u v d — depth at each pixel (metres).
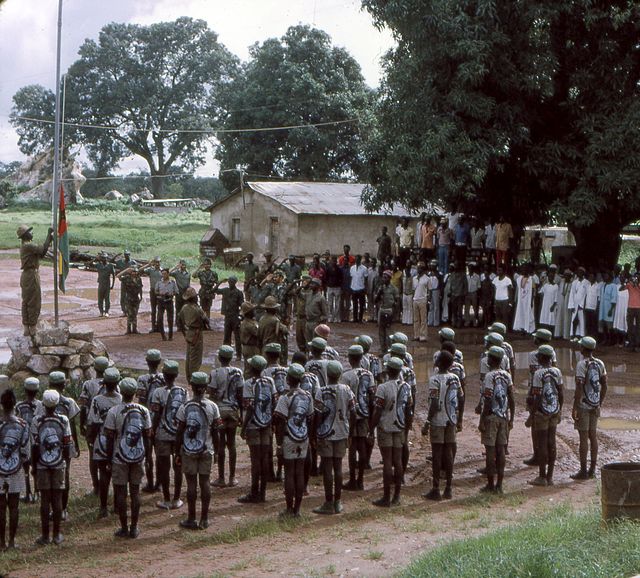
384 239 31.61
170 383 11.94
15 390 17.66
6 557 9.97
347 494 12.51
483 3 24.42
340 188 47.25
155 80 87.88
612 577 7.66
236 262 44.59
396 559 9.59
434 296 27.75
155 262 25.77
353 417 11.77
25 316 18.42
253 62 71.31
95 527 11.13
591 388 13.04
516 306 25.83
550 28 25.97
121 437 10.64
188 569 9.47
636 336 23.45
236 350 22.06
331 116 64.62
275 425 11.29
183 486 13.01
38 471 10.41
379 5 26.22
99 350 19.00
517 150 27.12
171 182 111.69
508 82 25.36
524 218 29.50
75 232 58.41
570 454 14.44
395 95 26.98
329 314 29.05
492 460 12.35
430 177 25.17
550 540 8.93
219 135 69.00
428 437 15.65
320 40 66.06
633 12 25.16
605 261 27.98
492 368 12.48
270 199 44.00
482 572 7.96
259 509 11.80
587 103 26.44
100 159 90.44
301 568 9.34
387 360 13.00
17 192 79.62
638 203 25.16
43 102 90.00
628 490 9.52
